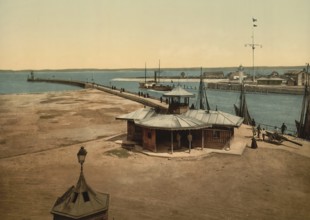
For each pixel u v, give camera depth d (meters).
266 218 14.38
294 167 22.09
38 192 17.56
